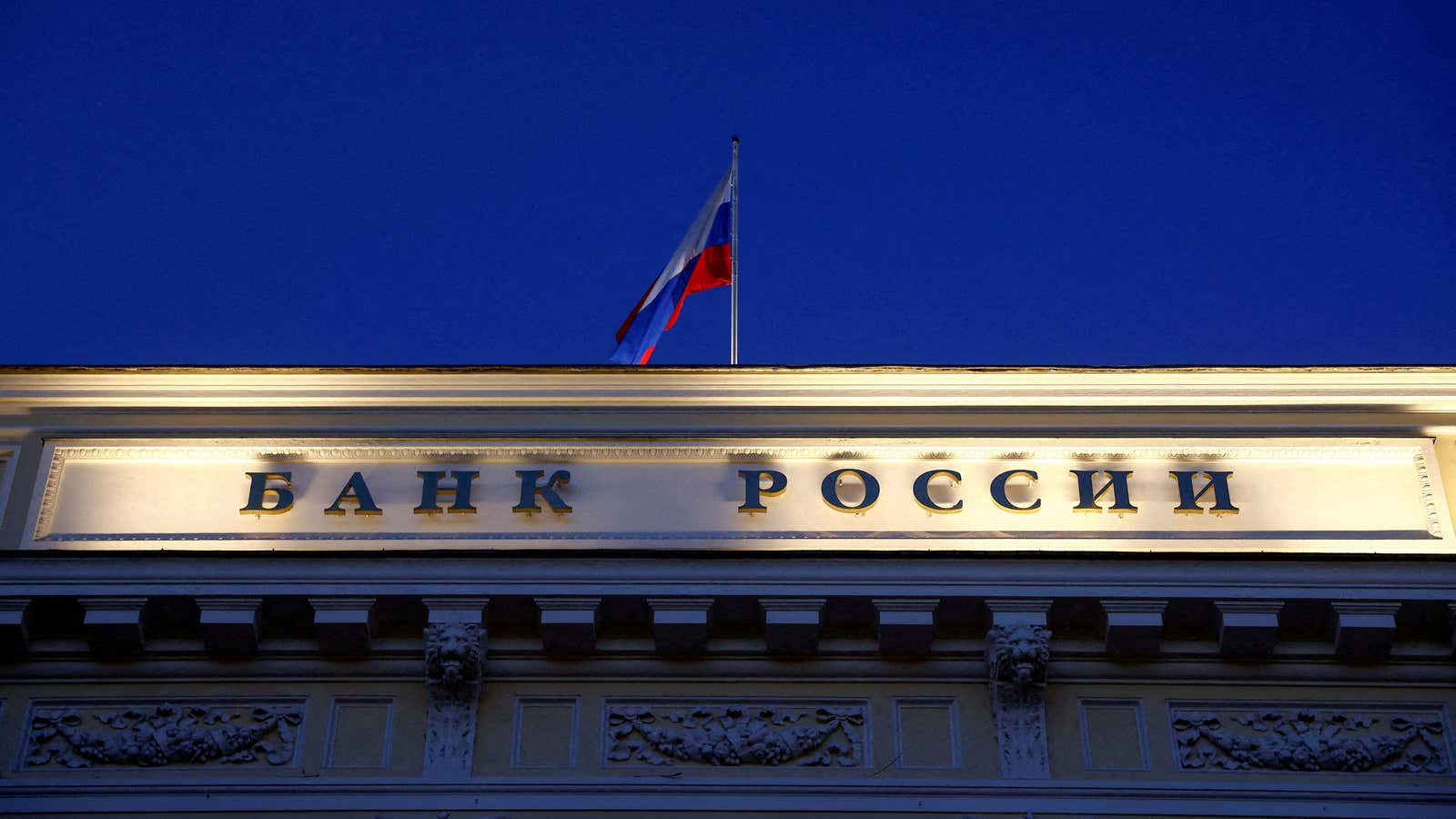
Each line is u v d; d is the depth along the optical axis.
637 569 28.61
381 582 28.44
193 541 30.03
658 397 31.75
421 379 31.88
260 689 28.47
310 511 30.42
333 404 31.55
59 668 28.50
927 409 31.62
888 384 31.89
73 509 30.34
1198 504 30.61
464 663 27.97
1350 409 31.61
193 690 28.45
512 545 30.06
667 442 31.17
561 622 28.27
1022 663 27.97
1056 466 31.09
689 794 27.58
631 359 35.94
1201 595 28.39
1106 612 28.38
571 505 30.55
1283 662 28.75
